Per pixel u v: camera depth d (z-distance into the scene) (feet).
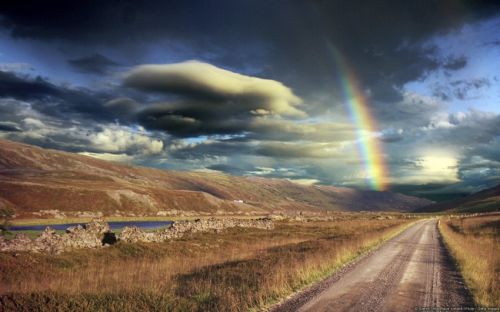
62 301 34.60
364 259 74.64
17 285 47.19
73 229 86.89
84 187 542.16
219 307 35.65
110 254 81.20
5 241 68.95
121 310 33.71
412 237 139.95
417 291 46.09
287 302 39.06
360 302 39.75
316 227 205.57
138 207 511.40
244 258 78.84
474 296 43.52
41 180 561.43
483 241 109.29
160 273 58.65
